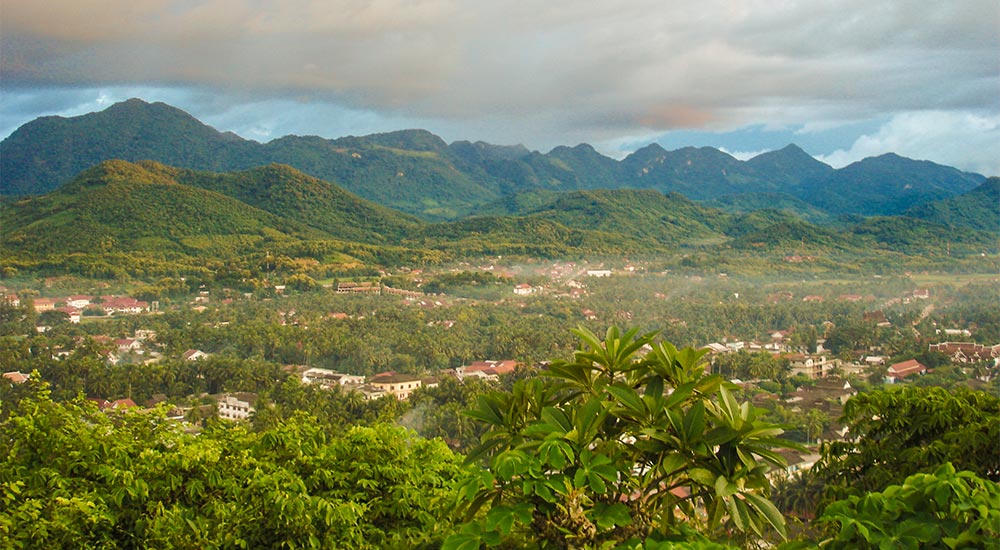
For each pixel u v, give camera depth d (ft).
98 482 14.12
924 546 6.75
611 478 7.46
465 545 7.38
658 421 8.38
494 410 9.53
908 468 14.24
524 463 7.52
